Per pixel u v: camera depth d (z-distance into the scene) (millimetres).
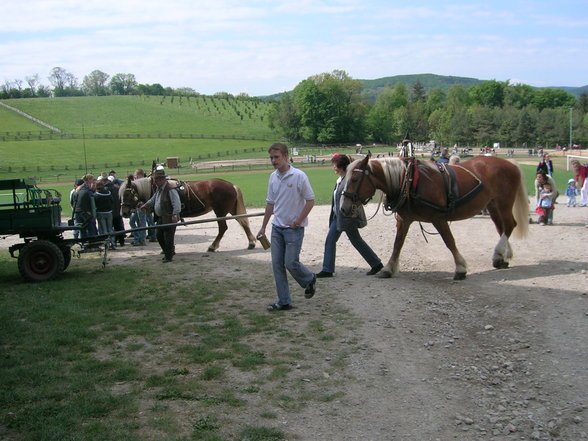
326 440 4332
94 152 90375
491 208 10227
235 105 164875
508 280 8930
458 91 154750
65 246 10859
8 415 4562
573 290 8094
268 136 124125
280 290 7629
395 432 4473
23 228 9906
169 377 5438
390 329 6824
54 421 4465
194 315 7586
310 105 119312
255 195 30172
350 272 9984
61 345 6426
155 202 11547
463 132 108938
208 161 81750
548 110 106812
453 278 9203
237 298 8430
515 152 87062
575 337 6297
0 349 6250
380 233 14367
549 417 4668
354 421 4633
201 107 154125
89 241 11133
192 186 12680
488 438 4383
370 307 7703
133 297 8570
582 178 19688
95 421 4531
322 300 8156
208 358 5906
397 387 5258
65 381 5324
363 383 5340
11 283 9820
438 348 6211
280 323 7125
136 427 4441
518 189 10086
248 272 10289
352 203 8648
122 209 13367
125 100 153500
